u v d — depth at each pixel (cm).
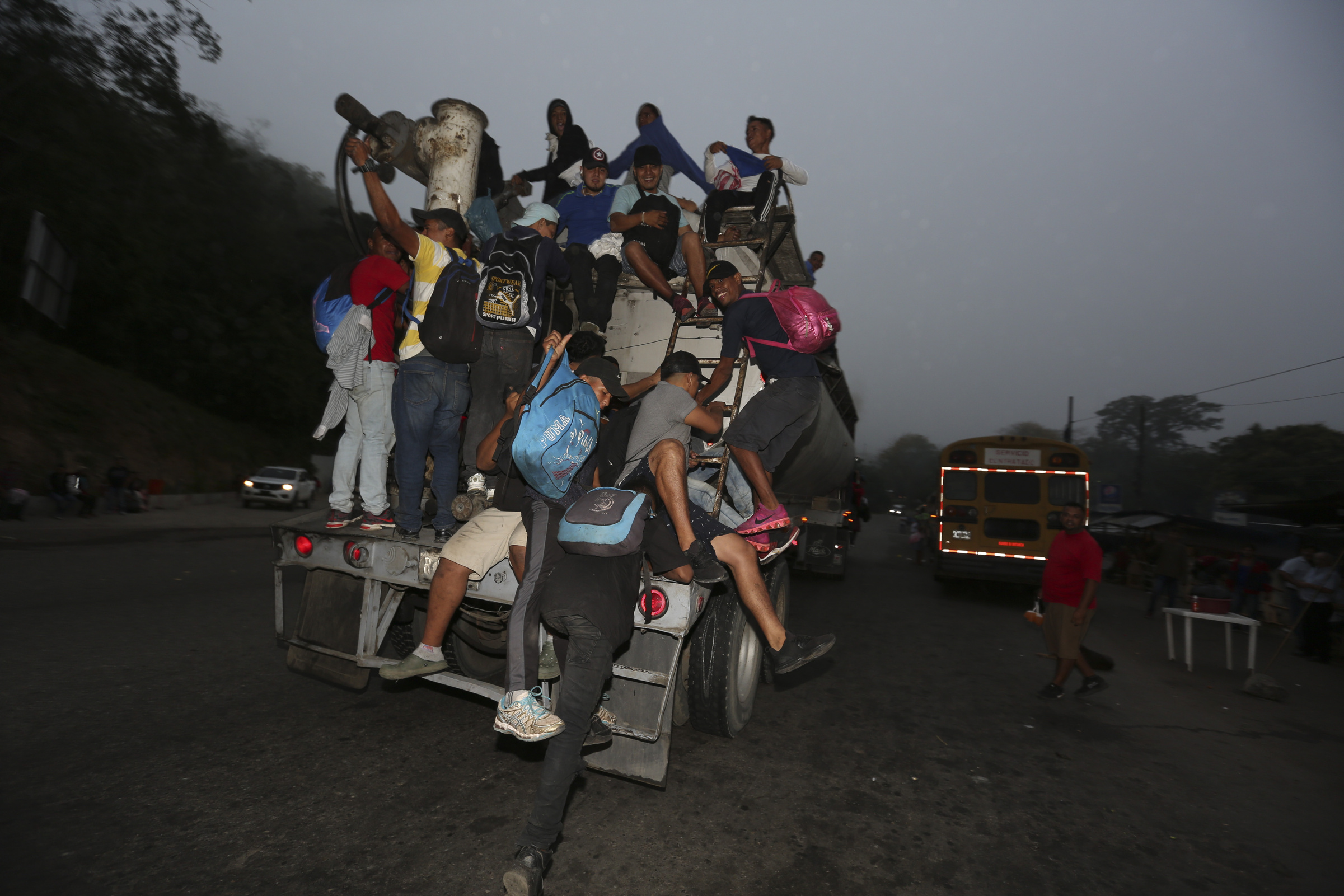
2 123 2270
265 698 432
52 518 1617
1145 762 445
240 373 3212
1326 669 909
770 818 322
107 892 231
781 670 347
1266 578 1360
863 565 1848
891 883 273
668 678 313
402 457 369
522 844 235
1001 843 315
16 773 310
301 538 390
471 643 412
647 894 253
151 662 492
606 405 326
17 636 536
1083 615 579
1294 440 5056
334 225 4459
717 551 341
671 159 695
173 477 2420
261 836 273
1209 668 822
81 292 2542
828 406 768
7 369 2033
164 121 2808
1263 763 462
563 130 748
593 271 537
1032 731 491
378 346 386
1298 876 303
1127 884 286
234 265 3366
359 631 363
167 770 324
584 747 302
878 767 396
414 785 326
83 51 2386
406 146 493
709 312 511
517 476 309
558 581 256
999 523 1303
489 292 379
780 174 548
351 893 239
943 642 812
